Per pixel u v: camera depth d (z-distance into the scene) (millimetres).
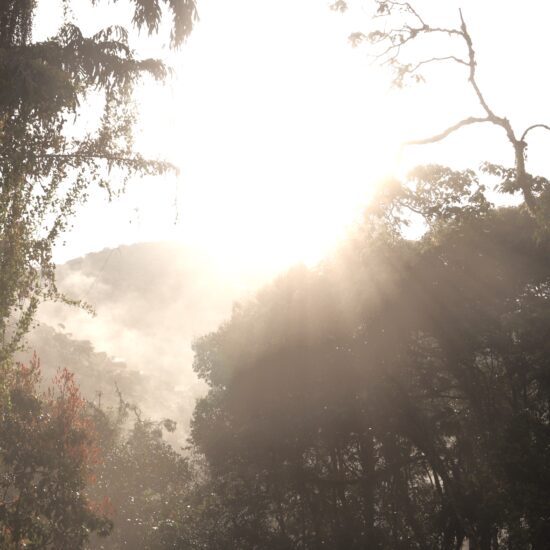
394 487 27672
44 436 17219
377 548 27359
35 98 14258
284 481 28766
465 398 25297
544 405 22859
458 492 22719
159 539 28188
